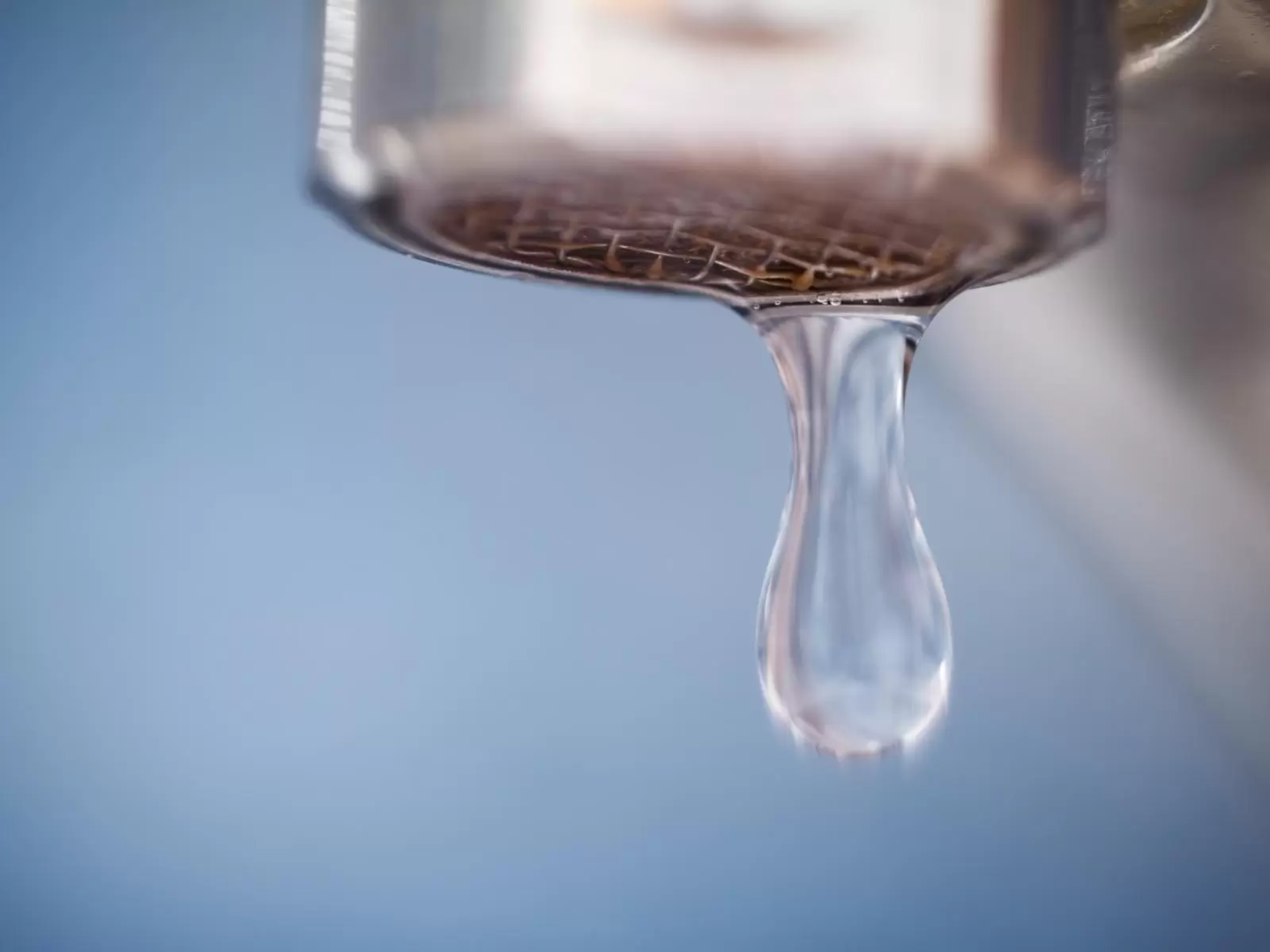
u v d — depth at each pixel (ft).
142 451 1.06
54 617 1.05
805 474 0.44
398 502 1.03
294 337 1.05
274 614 1.04
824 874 0.93
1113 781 0.81
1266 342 0.57
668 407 1.00
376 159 0.40
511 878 0.99
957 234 0.41
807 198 0.40
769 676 0.44
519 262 0.43
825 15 0.39
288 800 1.02
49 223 1.08
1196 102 0.50
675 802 0.97
